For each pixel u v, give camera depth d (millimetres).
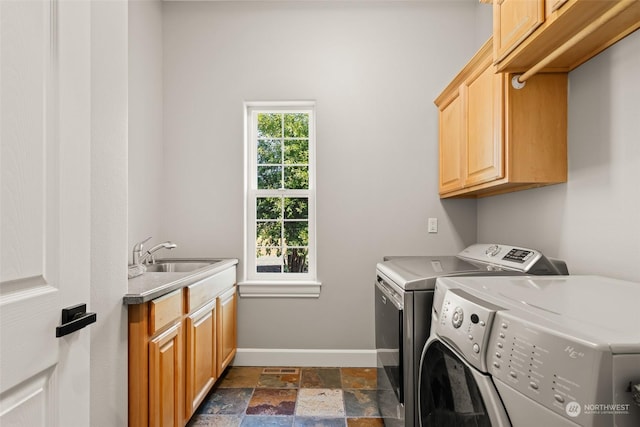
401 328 1464
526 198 2006
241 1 2676
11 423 630
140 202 2377
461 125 2133
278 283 2635
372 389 2275
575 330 628
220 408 2039
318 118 2672
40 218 701
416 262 2004
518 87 1631
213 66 2697
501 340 771
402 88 2656
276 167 2836
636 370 552
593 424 547
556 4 1123
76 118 807
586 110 1510
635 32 1256
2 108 618
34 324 676
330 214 2670
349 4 2662
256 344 2666
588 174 1505
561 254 1696
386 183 2664
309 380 2406
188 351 1754
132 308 1353
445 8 2641
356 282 2664
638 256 1269
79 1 819
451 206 2652
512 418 723
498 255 1889
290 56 2678
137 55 2348
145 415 1371
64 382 762
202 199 2701
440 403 1122
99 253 1192
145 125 2447
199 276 1872
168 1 2684
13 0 640
